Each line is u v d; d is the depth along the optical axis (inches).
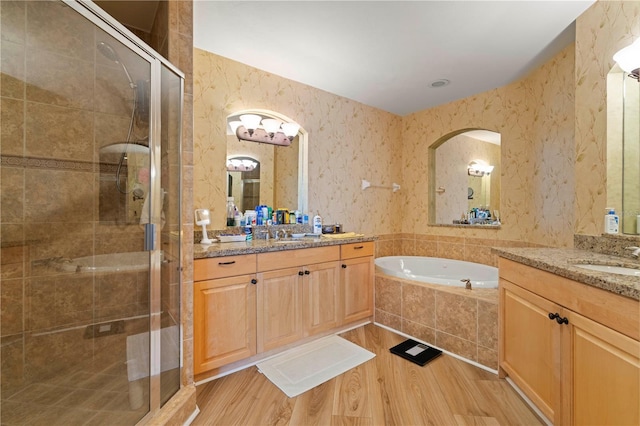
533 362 60.7
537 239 105.9
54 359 59.1
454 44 89.0
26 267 60.2
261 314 82.4
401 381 74.6
